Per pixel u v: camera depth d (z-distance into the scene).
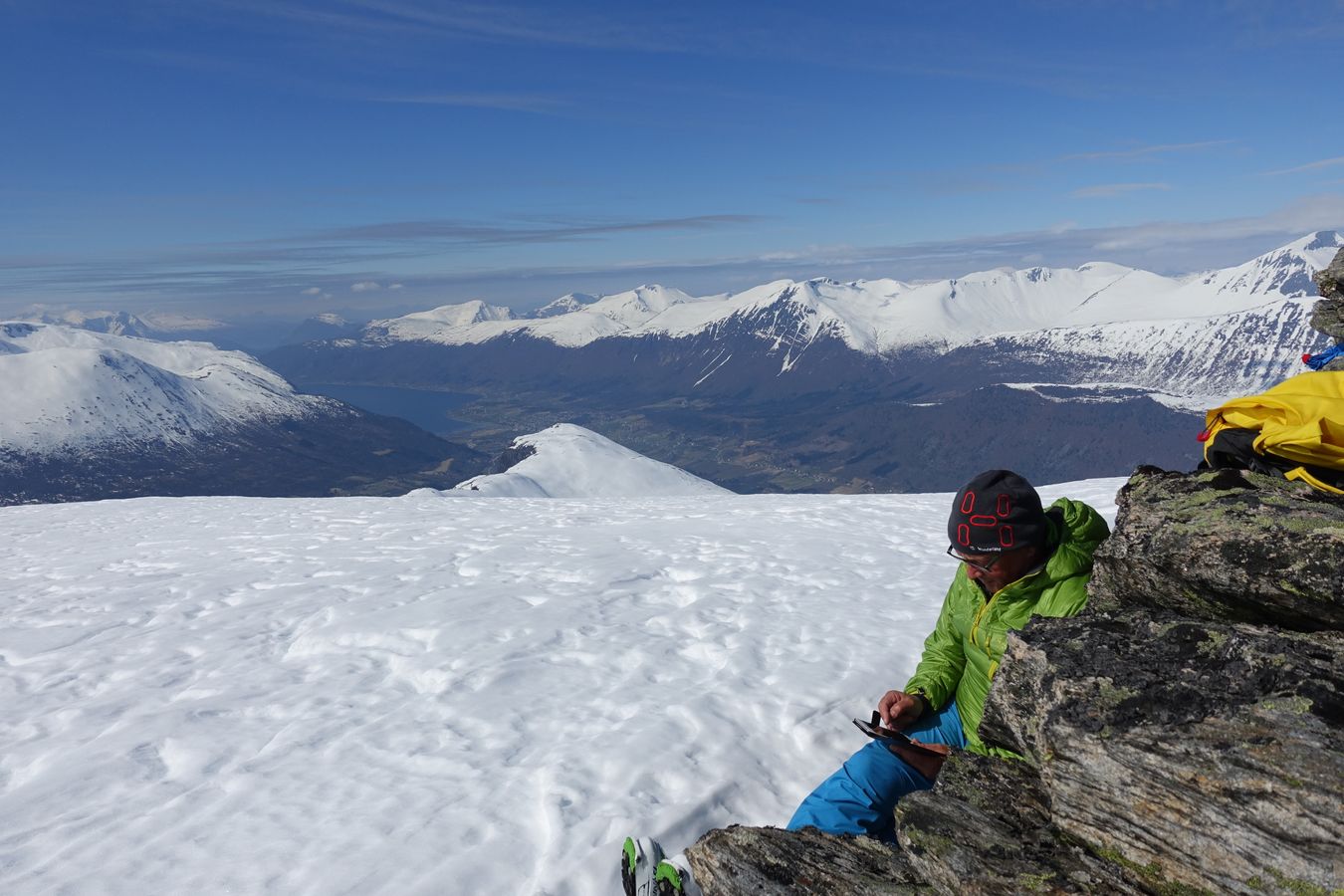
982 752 3.85
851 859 3.43
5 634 9.81
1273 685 2.55
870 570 11.56
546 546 14.27
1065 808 2.81
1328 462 2.99
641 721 6.15
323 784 5.39
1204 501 3.14
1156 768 2.53
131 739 6.31
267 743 6.14
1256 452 3.28
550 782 5.27
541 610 9.40
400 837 4.67
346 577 11.92
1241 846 2.29
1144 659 2.88
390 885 4.22
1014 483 3.63
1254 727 2.45
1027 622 3.37
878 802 3.86
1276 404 3.17
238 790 5.37
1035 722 3.01
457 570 12.09
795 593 10.09
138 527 20.50
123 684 7.77
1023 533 3.58
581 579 11.16
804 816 3.93
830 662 7.38
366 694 7.11
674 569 11.79
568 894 4.17
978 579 3.88
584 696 6.77
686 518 18.98
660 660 7.63
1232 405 3.38
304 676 7.67
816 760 5.70
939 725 4.30
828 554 12.99
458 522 19.00
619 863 4.39
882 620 8.79
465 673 7.41
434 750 5.85
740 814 5.06
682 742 5.80
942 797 3.31
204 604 10.77
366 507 23.23
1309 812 2.19
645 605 9.65
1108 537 3.48
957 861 2.94
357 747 5.97
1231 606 2.96
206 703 7.02
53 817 5.14
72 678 8.04
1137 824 2.57
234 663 8.19
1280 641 2.69
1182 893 2.44
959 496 3.78
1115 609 3.30
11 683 8.00
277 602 10.54
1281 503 2.95
